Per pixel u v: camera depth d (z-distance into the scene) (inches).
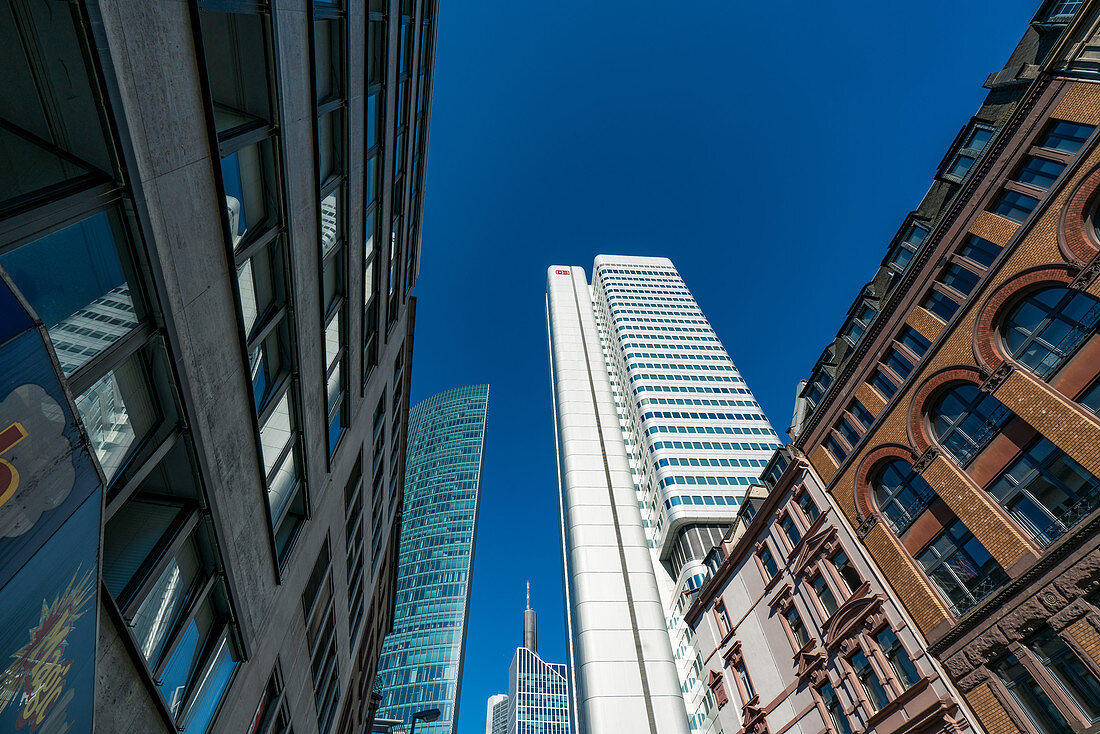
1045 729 551.5
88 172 231.9
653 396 3641.7
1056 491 596.7
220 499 356.8
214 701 397.1
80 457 209.3
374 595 1176.2
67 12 211.0
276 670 530.9
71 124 223.0
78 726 221.0
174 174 277.0
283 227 411.2
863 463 893.2
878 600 790.5
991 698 608.7
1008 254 702.5
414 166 1014.4
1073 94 670.5
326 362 574.9
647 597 2635.3
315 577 639.1
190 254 297.4
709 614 1290.6
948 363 760.3
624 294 5098.4
